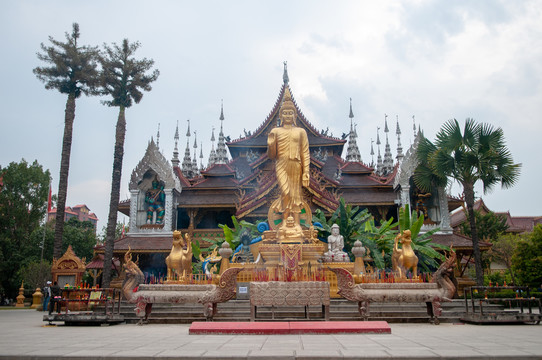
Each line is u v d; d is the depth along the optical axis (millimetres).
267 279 15875
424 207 39094
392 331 12055
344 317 15000
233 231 32531
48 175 59344
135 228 40719
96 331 12883
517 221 81688
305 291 14023
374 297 14531
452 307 18312
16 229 55625
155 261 40469
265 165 43312
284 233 23406
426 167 33156
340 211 28641
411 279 16344
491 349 8266
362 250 20203
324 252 24406
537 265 37938
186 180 46750
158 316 16062
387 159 66938
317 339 9977
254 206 35875
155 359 7488
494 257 54719
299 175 24781
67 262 31312
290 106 25250
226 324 11828
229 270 15070
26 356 7668
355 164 44719
